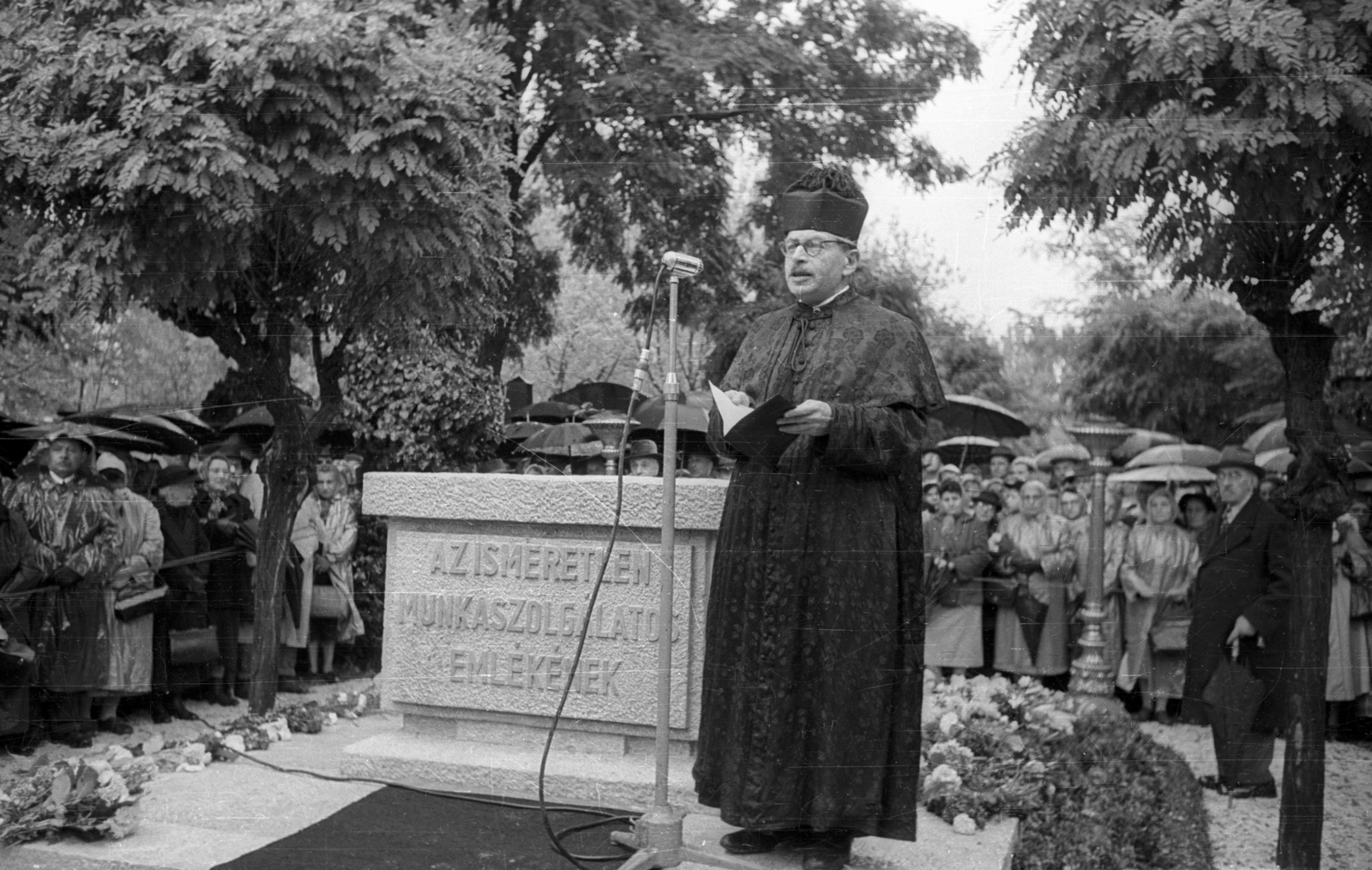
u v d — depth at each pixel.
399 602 4.06
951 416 6.18
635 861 2.94
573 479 3.83
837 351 3.10
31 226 4.71
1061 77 4.34
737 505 3.18
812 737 3.02
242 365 5.45
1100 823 3.94
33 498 5.06
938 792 3.66
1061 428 6.07
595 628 3.82
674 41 5.95
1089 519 5.87
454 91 4.73
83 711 4.86
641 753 3.83
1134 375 5.75
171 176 4.36
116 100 4.52
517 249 6.09
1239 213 4.39
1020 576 5.97
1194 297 5.43
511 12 5.91
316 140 4.64
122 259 4.64
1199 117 4.04
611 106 6.07
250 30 4.44
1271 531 4.95
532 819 3.49
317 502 5.90
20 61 4.54
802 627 3.04
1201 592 5.07
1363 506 4.91
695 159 6.16
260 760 4.20
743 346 3.31
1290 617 4.86
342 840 3.30
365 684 5.83
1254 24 3.92
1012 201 4.62
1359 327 4.64
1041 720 4.53
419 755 3.86
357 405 6.00
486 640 3.96
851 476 3.06
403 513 4.01
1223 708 4.91
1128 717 5.18
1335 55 3.98
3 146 4.41
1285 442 4.98
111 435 5.56
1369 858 4.43
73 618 4.95
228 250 4.78
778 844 3.17
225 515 5.55
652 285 6.18
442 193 4.82
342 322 5.28
